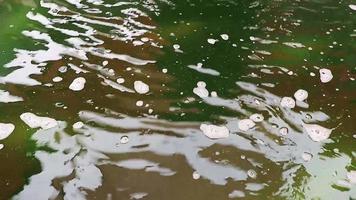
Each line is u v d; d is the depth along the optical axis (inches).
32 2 59.5
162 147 42.8
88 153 42.2
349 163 42.0
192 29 55.9
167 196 38.9
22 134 43.8
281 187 40.0
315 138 44.0
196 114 45.8
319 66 51.3
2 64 50.5
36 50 52.4
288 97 47.7
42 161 41.5
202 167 41.3
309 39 54.8
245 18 57.9
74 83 48.7
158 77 49.5
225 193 39.4
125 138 43.5
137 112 45.8
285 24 57.1
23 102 46.7
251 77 49.8
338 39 54.9
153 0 60.3
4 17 57.0
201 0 60.7
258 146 43.3
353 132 44.5
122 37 54.4
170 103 46.8
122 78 49.3
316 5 60.4
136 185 39.7
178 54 52.3
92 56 51.8
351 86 49.1
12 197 38.8
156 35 54.8
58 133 43.8
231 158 42.1
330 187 40.2
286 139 43.9
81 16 57.4
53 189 39.4
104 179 40.1
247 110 46.4
